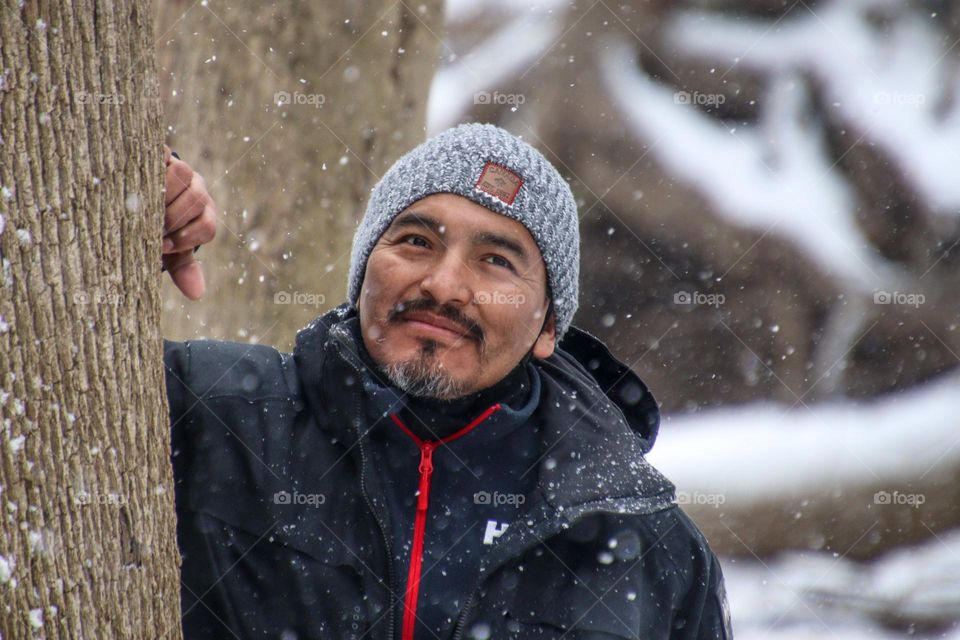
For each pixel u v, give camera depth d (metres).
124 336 3.27
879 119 18.50
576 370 4.73
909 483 14.73
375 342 4.12
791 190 18.02
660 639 4.25
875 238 18.12
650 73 18.53
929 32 19.61
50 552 3.09
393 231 4.18
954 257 17.91
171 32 9.05
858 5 19.59
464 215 4.11
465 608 4.08
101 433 3.20
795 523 14.35
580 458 4.29
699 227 17.52
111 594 3.22
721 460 15.09
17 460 3.04
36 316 3.07
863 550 14.30
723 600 4.58
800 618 12.91
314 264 9.23
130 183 3.29
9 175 3.03
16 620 3.04
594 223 17.58
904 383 17.33
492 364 4.13
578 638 4.10
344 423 4.18
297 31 9.09
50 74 3.08
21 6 3.03
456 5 19.31
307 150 9.18
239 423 4.19
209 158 9.00
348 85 9.25
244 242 9.02
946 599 13.33
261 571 4.09
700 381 17.53
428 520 4.24
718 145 18.25
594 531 4.25
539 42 18.42
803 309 17.69
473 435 4.26
